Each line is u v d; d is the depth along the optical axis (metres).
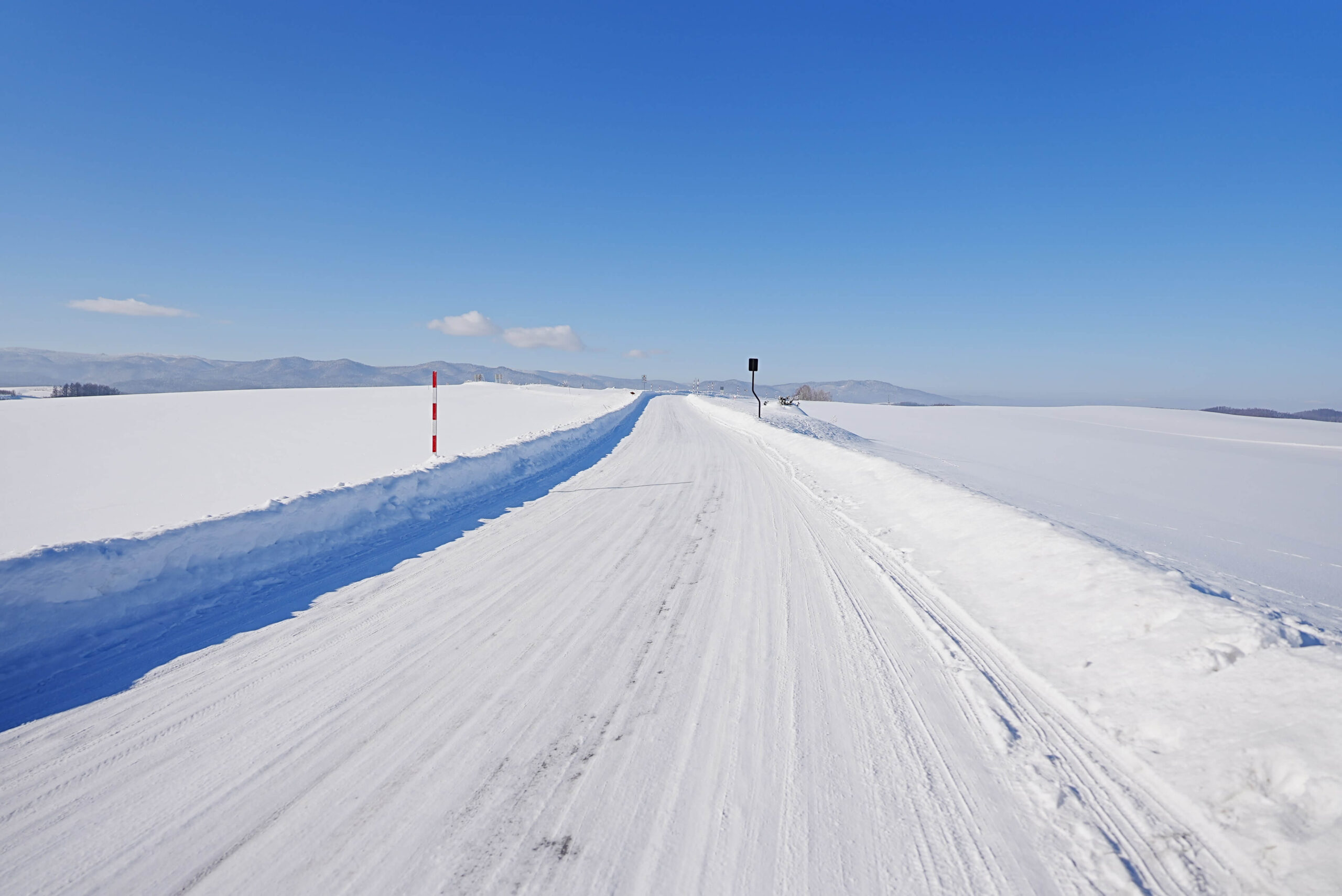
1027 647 3.84
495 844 2.22
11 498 9.06
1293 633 3.06
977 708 3.17
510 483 11.01
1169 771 2.49
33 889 2.02
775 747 2.83
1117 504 10.62
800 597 4.98
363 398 41.09
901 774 2.61
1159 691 2.97
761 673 3.62
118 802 2.47
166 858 2.17
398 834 2.28
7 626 3.77
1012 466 15.93
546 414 30.91
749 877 2.04
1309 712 2.39
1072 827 2.25
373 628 4.35
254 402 34.78
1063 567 4.73
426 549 6.57
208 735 2.97
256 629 4.34
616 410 32.41
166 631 4.29
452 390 59.44
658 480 11.37
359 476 11.03
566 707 3.23
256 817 2.38
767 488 10.43
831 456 13.33
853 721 3.06
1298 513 10.68
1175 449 23.16
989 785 2.53
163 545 5.03
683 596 5.01
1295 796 2.12
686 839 2.23
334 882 2.05
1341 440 28.89
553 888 2.01
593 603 4.87
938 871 2.06
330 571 5.78
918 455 17.27
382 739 2.94
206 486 10.04
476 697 3.35
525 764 2.72
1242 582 5.36
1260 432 32.53
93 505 8.53
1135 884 1.96
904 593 5.05
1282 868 1.91
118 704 3.28
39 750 2.85
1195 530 8.67
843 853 2.15
